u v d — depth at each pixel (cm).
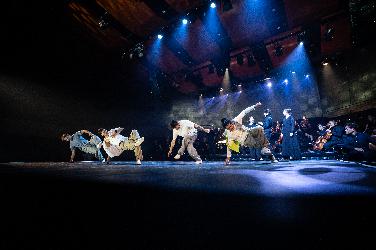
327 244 109
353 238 116
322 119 1656
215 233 128
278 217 153
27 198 228
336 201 194
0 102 1117
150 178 386
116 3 1229
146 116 1766
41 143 1254
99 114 1513
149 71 1756
